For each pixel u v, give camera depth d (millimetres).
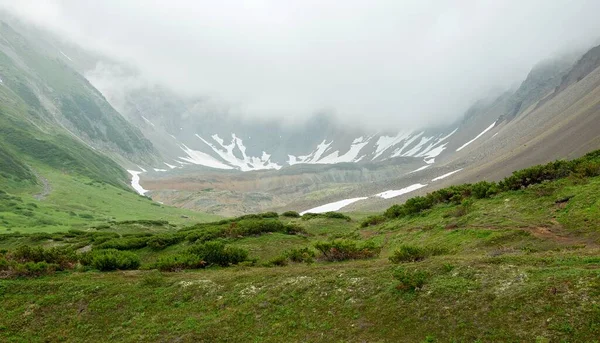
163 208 179625
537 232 24438
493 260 18172
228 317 19281
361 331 15758
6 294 24844
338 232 51938
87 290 24234
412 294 16797
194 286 23344
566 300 13414
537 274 15555
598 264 15578
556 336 12203
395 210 47469
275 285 21547
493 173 148000
